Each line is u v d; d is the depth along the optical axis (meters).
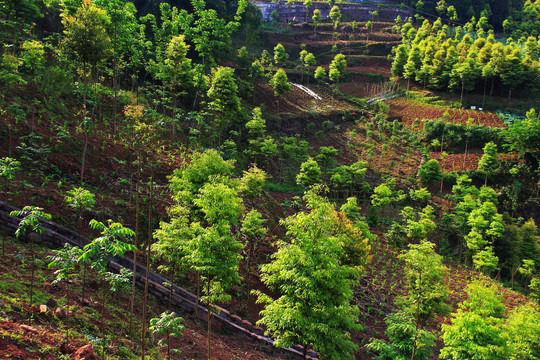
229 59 76.12
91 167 24.25
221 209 13.02
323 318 12.66
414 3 150.25
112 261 17.97
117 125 32.12
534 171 62.09
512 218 53.94
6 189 18.36
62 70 34.62
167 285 17.53
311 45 112.88
